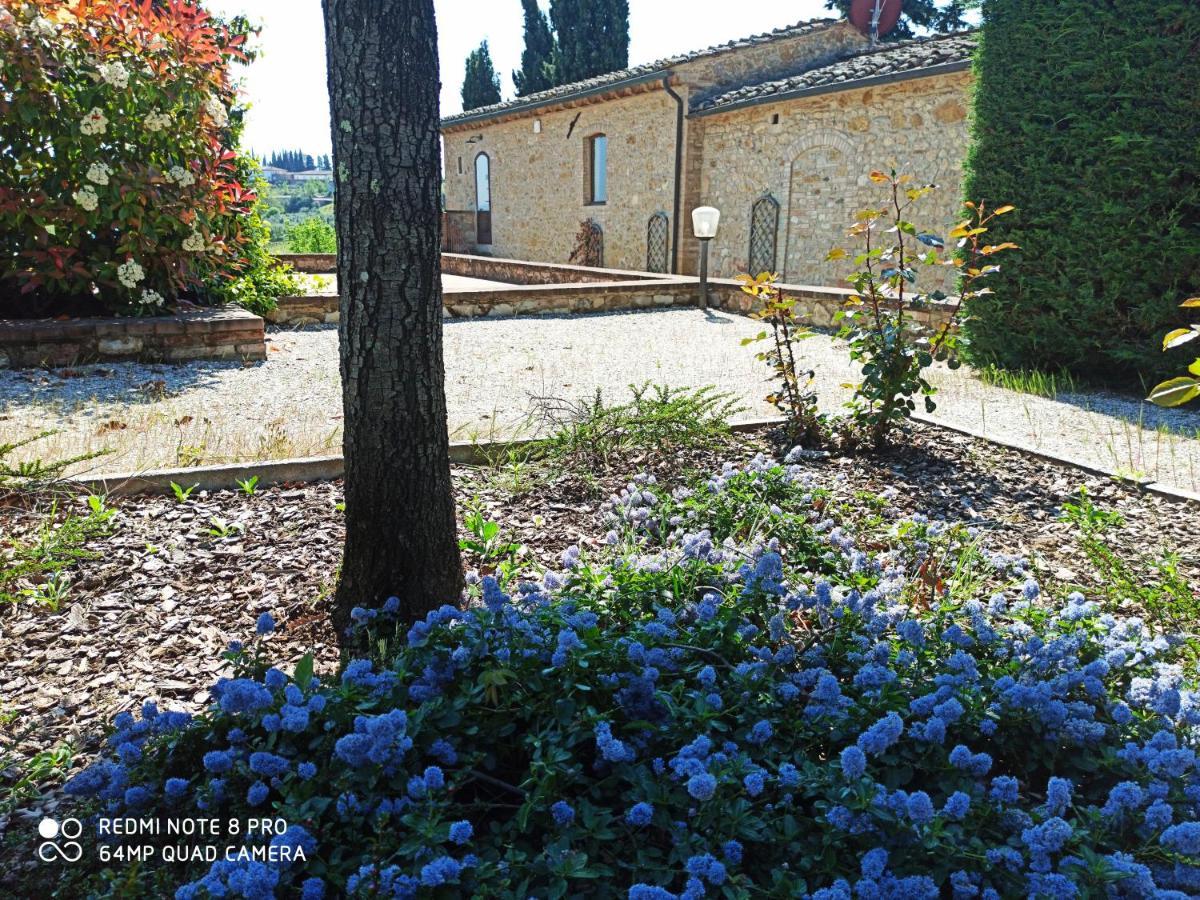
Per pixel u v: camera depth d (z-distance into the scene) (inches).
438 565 108.5
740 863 62.7
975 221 302.0
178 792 67.9
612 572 105.2
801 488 153.8
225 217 329.4
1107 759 72.0
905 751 69.9
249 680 72.2
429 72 93.9
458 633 79.2
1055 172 276.2
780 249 550.0
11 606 115.0
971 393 266.8
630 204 682.8
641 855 61.1
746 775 63.9
